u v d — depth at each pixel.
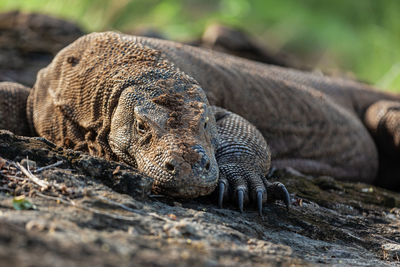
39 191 7.09
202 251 6.27
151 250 5.80
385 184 16.81
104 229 6.40
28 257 4.62
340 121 15.55
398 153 16.09
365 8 33.62
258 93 13.86
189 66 12.58
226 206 8.84
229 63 14.07
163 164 7.98
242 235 7.23
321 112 15.09
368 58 32.12
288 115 14.31
